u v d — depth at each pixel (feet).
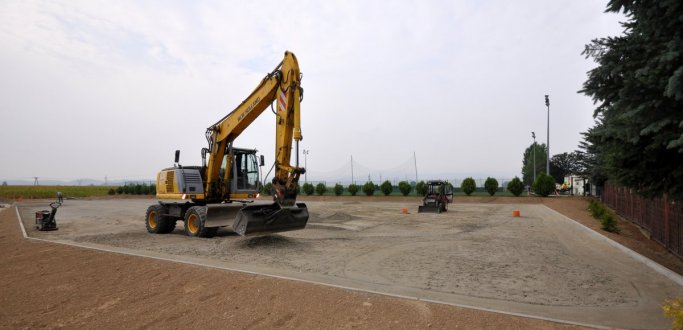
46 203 129.29
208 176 46.37
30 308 20.27
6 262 29.96
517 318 15.89
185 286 21.47
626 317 16.62
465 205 98.32
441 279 23.53
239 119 43.34
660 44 15.21
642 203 47.14
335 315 16.63
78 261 28.09
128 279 23.45
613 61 16.65
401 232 46.37
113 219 68.08
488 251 33.30
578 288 21.50
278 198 35.32
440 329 14.94
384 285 21.89
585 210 73.05
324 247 35.47
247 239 37.40
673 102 15.17
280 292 19.45
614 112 16.90
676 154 17.03
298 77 36.35
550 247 35.24
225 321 17.06
